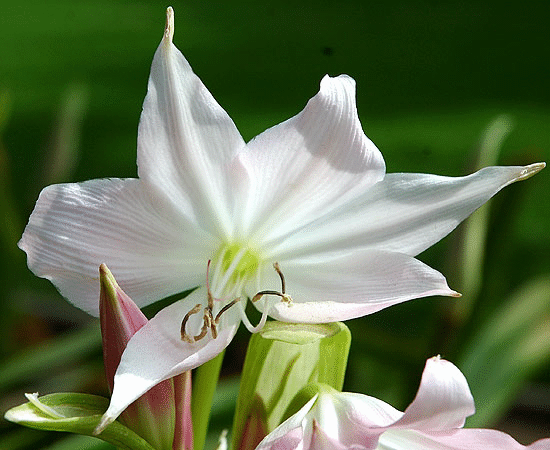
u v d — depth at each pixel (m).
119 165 1.73
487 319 0.83
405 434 0.60
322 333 0.61
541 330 0.81
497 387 0.80
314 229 0.61
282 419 0.60
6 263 0.94
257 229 0.61
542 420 1.16
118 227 0.60
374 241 0.61
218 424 0.80
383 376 0.98
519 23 2.66
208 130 0.59
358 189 0.60
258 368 0.62
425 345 0.81
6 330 0.98
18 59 2.37
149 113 0.59
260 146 0.59
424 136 1.88
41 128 1.88
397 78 2.29
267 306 0.61
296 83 2.25
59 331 1.28
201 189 0.60
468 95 2.16
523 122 1.96
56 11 2.88
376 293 0.60
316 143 0.59
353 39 2.59
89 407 0.59
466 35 2.58
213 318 0.60
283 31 2.67
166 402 0.60
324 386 0.60
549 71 2.29
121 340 0.59
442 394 0.56
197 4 2.96
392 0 2.95
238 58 2.43
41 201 0.59
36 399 0.59
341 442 0.58
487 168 0.60
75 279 0.60
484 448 0.58
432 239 0.60
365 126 1.96
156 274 0.61
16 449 0.79
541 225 1.54
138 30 2.67
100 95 2.12
